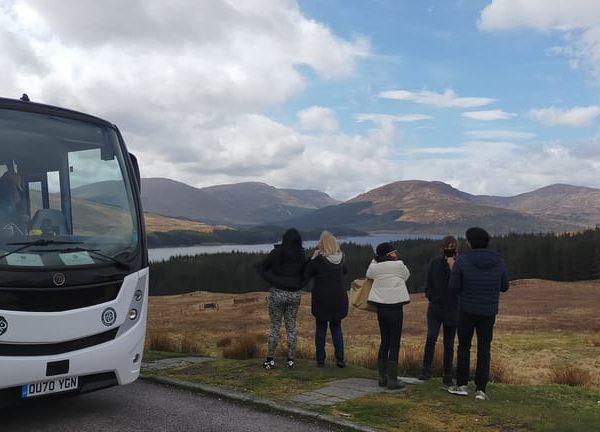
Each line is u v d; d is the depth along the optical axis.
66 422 5.69
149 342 13.00
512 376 10.76
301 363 9.12
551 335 42.78
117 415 5.95
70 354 5.17
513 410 6.12
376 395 6.84
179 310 72.19
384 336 7.36
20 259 5.00
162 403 6.48
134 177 6.50
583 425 5.50
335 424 5.62
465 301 6.68
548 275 117.00
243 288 126.25
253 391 7.05
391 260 7.45
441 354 10.56
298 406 6.24
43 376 5.00
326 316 8.64
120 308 5.61
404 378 8.34
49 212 5.52
